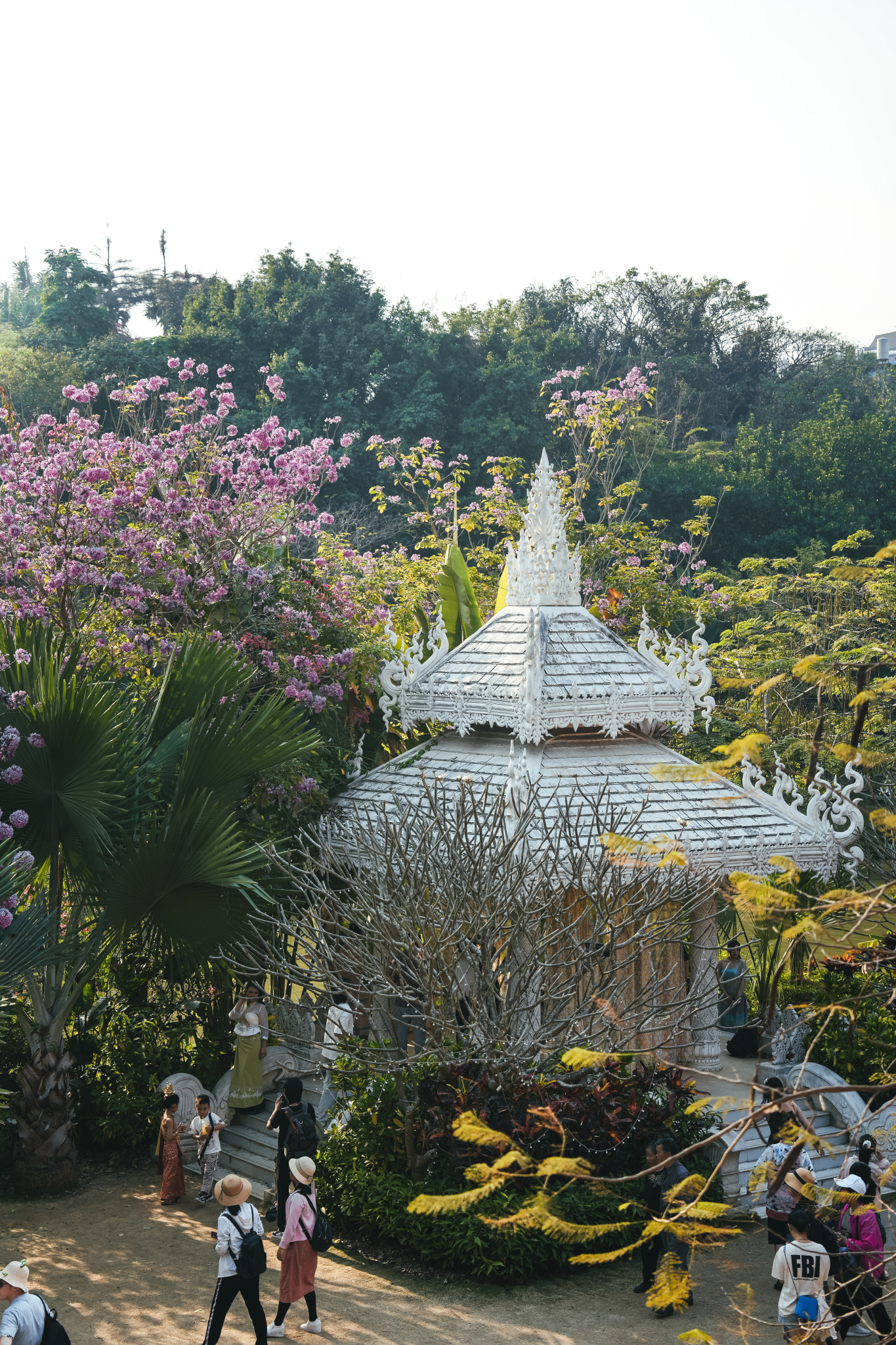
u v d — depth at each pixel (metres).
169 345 50.88
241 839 14.52
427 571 27.56
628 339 77.31
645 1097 13.27
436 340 52.38
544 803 15.45
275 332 52.22
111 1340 11.09
